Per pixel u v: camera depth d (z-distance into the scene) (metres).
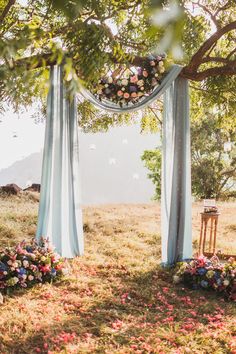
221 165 27.27
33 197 14.16
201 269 6.24
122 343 4.43
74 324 4.86
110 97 6.84
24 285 5.91
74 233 7.69
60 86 7.18
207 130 25.72
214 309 5.50
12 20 6.39
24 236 9.00
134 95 6.74
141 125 10.51
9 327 4.62
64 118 7.37
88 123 10.45
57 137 7.32
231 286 5.94
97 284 6.32
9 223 9.75
